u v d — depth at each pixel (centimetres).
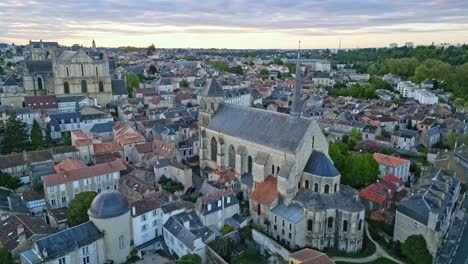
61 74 19612
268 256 8719
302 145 9388
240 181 11181
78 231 7738
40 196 10112
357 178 11856
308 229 8956
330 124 19025
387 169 13062
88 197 8919
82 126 16400
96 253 7888
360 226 8756
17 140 14150
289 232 8856
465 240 9694
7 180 10881
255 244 8962
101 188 10800
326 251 8875
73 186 10219
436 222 8231
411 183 13338
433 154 15388
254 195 9888
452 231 10188
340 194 9200
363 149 15800
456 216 11119
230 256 8669
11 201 9806
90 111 16888
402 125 19862
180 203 9519
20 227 7938
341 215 8694
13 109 16638
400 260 8550
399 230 9025
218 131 12156
